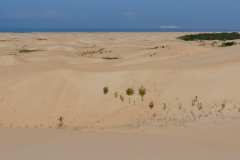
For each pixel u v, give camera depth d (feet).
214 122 37.76
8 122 48.39
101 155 24.77
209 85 52.31
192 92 51.29
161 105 49.49
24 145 27.50
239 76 53.72
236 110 43.78
